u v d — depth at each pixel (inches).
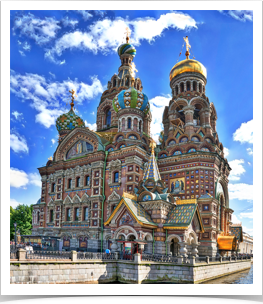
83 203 1898.4
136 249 1251.2
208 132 2089.1
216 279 1311.5
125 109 2025.1
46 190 2213.3
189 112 2069.4
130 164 1756.9
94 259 1119.6
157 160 1919.3
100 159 1881.2
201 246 1622.8
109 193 1817.2
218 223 1770.4
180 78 2208.4
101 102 2559.1
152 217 1407.5
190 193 1756.9
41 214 2162.9
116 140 1958.7
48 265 967.6
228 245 1665.8
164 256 1216.2
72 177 2011.6
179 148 1900.8
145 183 1547.7
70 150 2146.9
